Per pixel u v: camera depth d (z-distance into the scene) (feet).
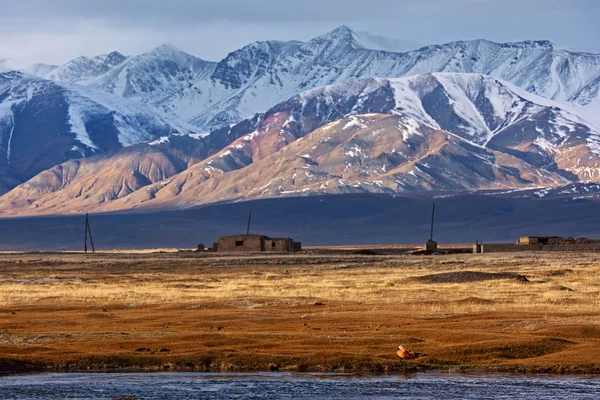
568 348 505.66
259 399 409.90
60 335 558.56
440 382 446.19
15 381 448.65
